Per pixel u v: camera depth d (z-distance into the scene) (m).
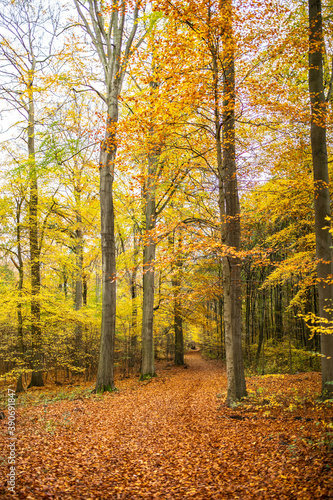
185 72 7.17
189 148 8.41
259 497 4.14
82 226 18.45
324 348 8.24
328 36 9.84
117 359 22.39
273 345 21.97
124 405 10.20
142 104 7.85
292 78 10.37
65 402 10.77
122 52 13.52
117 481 4.78
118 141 8.21
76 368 16.23
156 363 27.72
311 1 8.56
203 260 13.28
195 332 36.38
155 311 19.78
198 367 24.03
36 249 15.19
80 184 18.59
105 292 13.27
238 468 5.09
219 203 8.23
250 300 22.02
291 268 9.07
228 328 8.48
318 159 8.74
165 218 14.03
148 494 4.39
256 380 13.42
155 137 7.99
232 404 8.36
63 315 15.00
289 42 7.65
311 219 12.65
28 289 13.91
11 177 13.91
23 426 7.38
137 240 17.47
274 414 7.73
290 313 18.53
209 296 14.12
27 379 19.19
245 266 14.66
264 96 7.77
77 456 5.62
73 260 17.47
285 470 4.75
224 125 9.18
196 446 6.24
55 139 14.06
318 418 6.89
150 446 6.36
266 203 11.20
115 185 17.70
